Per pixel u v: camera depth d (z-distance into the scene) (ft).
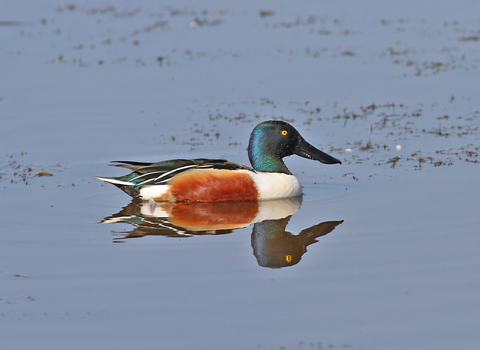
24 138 58.23
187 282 31.27
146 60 84.23
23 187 47.26
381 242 35.91
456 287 30.32
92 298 29.71
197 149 55.52
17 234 37.88
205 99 69.26
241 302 29.27
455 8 116.67
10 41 94.73
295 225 39.34
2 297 29.86
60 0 128.88
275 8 119.24
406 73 77.71
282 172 47.26
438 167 49.55
